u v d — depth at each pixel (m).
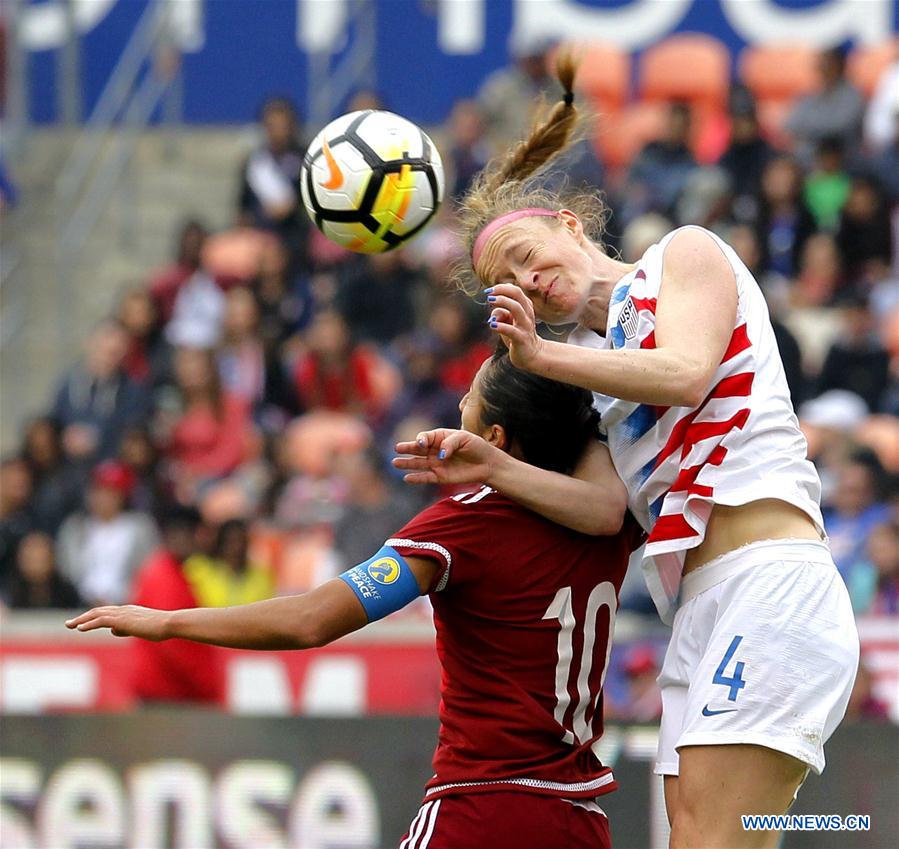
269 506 32.25
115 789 21.42
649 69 45.12
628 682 22.53
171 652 23.34
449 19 45.47
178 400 36.28
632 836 19.81
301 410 35.62
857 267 37.44
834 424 32.31
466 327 34.69
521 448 12.16
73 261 44.03
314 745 21.14
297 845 21.02
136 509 32.94
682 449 12.05
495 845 11.54
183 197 46.34
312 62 46.06
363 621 11.55
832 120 40.88
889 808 19.45
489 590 11.80
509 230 12.52
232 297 37.56
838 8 44.69
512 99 40.19
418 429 32.69
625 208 38.50
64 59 45.94
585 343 13.26
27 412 42.53
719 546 12.04
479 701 11.85
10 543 33.12
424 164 13.20
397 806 20.84
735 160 39.38
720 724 11.54
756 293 12.36
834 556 27.83
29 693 23.88
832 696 11.70
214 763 21.28
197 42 46.59
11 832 21.48
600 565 12.12
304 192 13.37
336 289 38.12
